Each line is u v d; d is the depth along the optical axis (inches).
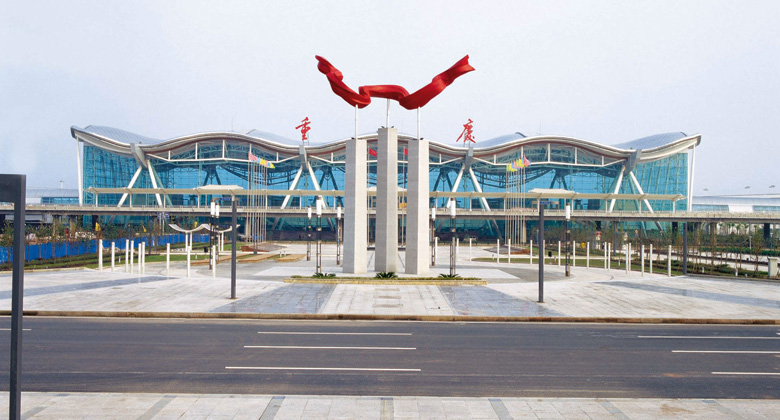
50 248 2194.9
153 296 1083.9
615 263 2236.7
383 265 1510.8
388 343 705.0
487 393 500.7
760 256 2741.1
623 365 608.1
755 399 488.1
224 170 4963.1
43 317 880.3
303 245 3855.8
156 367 576.4
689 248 3070.9
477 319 889.5
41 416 422.0
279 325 825.5
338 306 978.7
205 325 821.2
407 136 4350.4
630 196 4222.4
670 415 440.8
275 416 427.2
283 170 5000.0
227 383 521.0
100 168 4832.7
